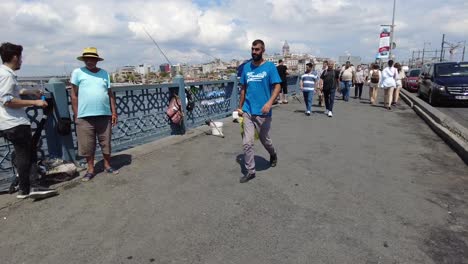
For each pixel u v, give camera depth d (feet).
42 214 11.69
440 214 11.47
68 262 8.93
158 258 9.04
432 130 26.45
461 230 10.37
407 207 12.03
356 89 55.77
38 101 12.47
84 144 14.66
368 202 12.49
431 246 9.48
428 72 48.49
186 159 18.31
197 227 10.69
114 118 15.61
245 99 14.70
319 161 17.78
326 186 14.15
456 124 24.68
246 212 11.73
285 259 8.91
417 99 43.11
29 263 8.91
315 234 10.18
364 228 10.52
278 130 26.66
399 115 34.91
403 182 14.58
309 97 34.35
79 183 14.60
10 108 11.96
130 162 17.74
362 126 28.27
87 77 14.23
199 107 28.27
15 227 10.81
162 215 11.57
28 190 12.96
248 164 14.84
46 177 14.16
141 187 14.19
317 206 12.18
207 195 13.28
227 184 14.47
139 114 21.13
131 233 10.37
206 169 16.57
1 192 13.57
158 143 21.85
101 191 13.74
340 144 21.67
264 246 9.54
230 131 26.37
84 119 14.40
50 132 15.37
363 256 9.01
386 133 25.27
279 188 13.94
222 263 8.77
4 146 13.67
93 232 10.46
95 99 14.29
